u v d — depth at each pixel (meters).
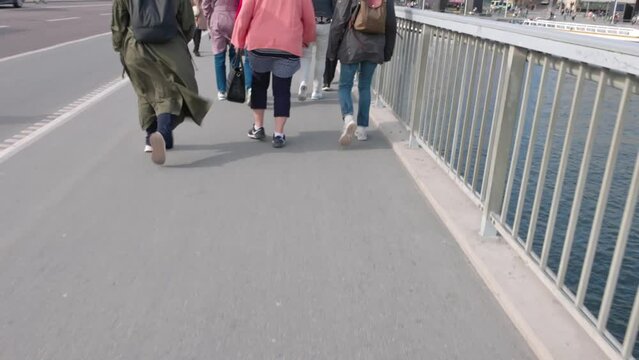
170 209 4.52
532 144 3.46
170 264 3.66
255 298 3.29
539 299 3.18
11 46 15.76
